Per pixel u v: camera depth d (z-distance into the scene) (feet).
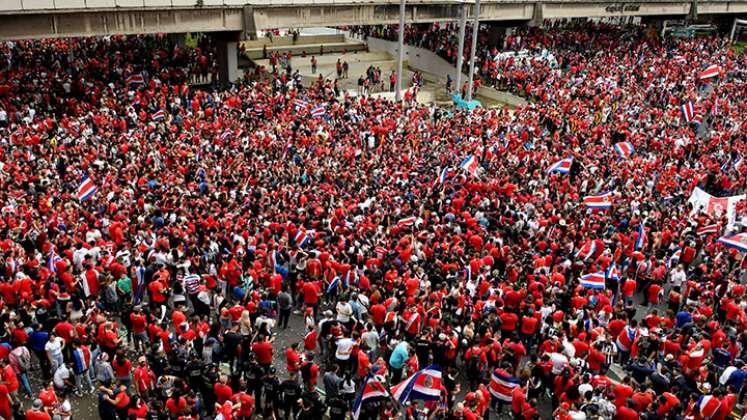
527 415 41.93
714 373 48.26
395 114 128.77
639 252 69.62
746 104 148.97
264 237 65.16
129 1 124.47
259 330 48.01
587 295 58.85
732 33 254.88
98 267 57.72
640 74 172.35
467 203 84.38
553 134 125.18
